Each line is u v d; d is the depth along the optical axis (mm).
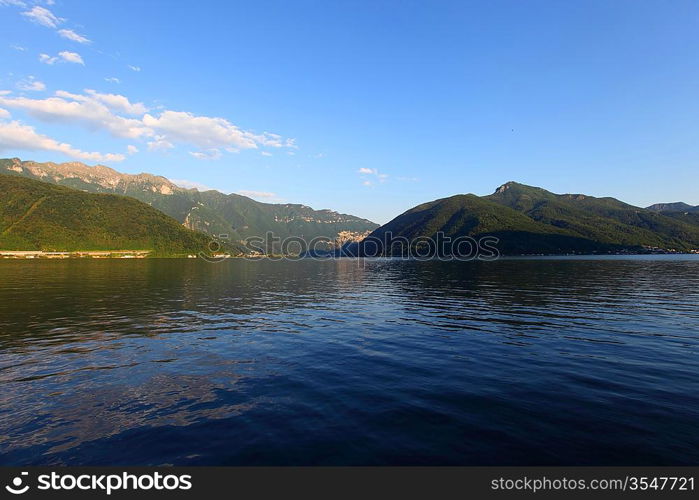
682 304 32719
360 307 33031
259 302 36438
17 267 100375
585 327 23469
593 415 10797
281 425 10344
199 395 12547
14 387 13180
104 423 10461
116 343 19766
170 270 96250
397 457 8797
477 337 21078
